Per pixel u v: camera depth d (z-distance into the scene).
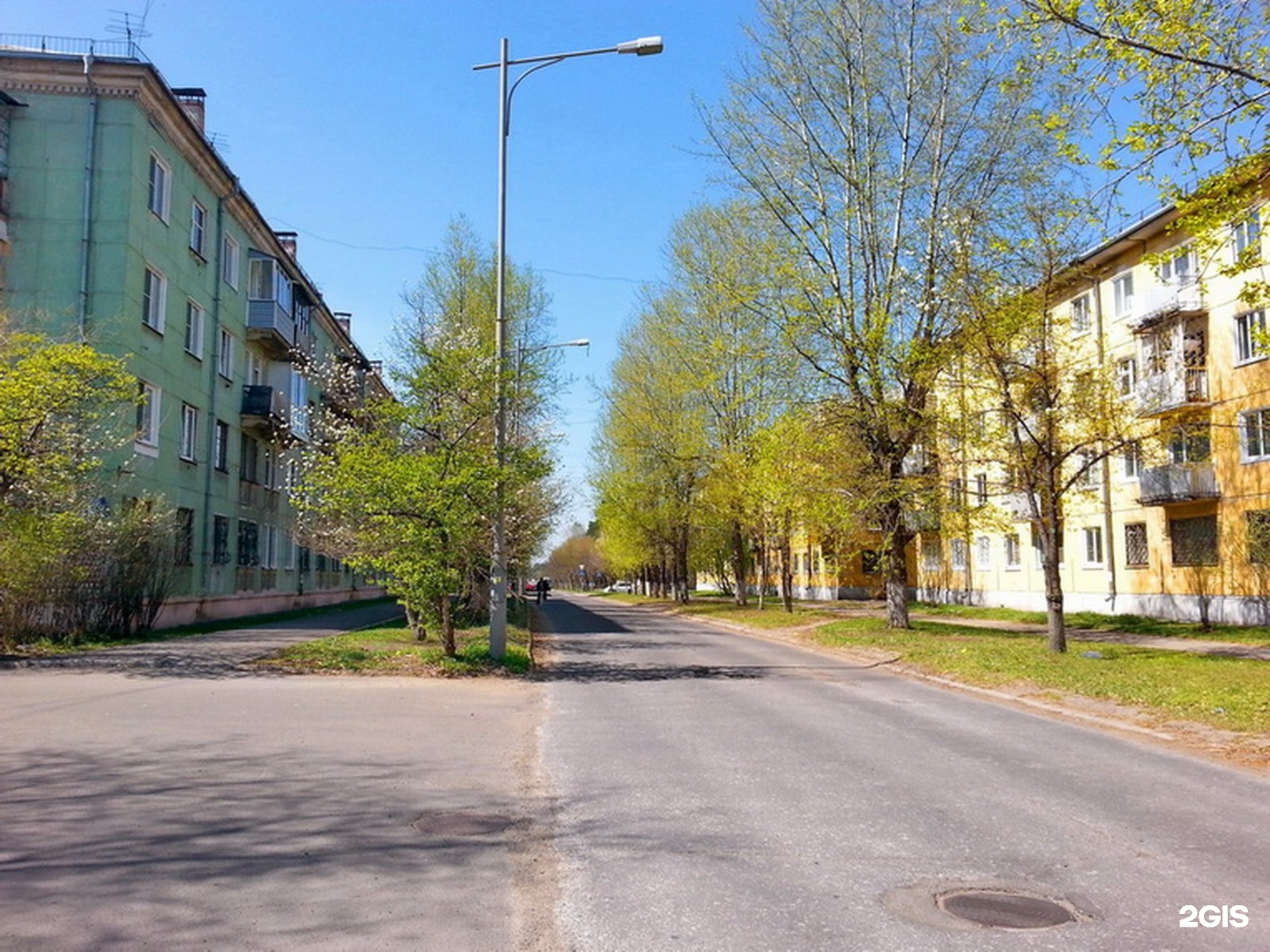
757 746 9.32
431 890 5.04
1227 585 26.61
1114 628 26.69
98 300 22.03
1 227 21.78
